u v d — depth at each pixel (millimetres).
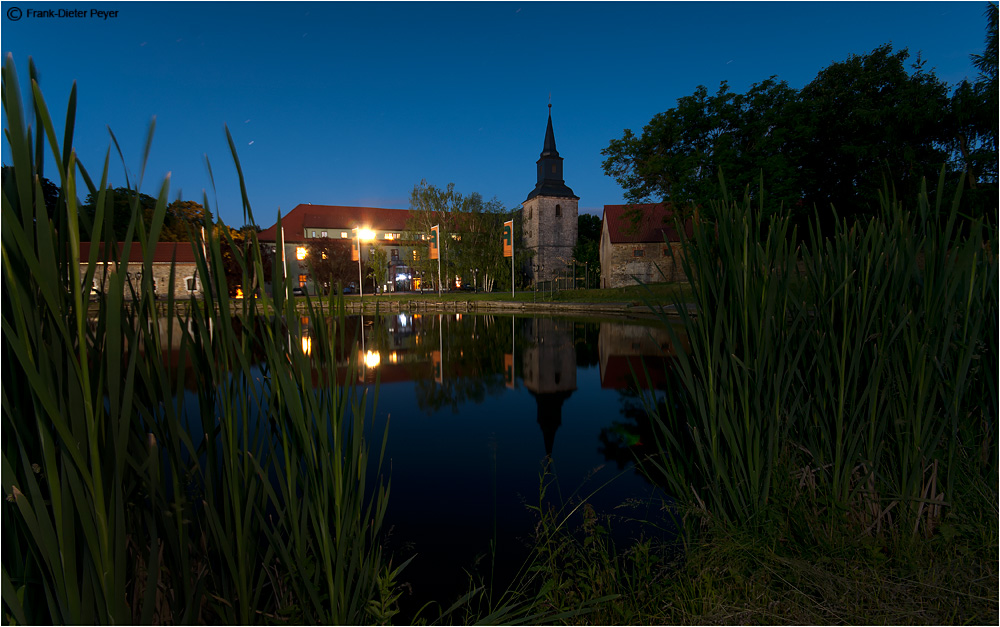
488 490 3650
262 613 1360
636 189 23922
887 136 17594
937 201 1812
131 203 882
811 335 2090
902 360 1939
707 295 1955
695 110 20891
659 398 6941
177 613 1188
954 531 1688
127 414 892
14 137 720
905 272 1796
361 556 1562
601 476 3852
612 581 1941
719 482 2016
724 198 1874
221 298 1082
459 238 41875
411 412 6434
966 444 1920
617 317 22641
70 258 812
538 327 18906
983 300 1901
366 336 16062
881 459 2004
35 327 805
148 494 1033
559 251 47406
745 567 1745
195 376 1188
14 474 867
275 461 1282
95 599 916
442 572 2484
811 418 2135
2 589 867
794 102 19188
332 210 59438
